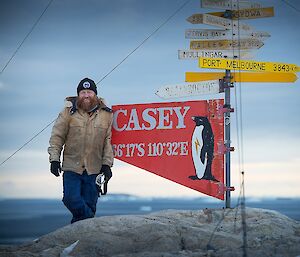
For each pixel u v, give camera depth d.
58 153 9.16
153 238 8.16
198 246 8.06
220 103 9.52
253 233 8.36
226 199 9.42
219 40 9.51
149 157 9.70
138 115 9.73
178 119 9.63
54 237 8.48
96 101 9.27
